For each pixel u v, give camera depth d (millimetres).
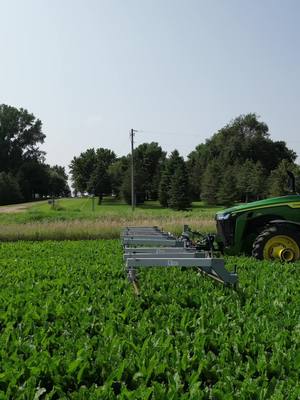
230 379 3838
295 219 11086
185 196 69062
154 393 3645
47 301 6230
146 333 4934
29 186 112312
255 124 111438
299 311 5812
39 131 120625
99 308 6000
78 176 103062
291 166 71438
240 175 80500
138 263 6887
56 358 4238
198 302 6367
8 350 4555
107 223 21141
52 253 12758
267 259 10688
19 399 3576
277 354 4285
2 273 9094
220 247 11648
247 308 5844
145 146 113125
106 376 4031
